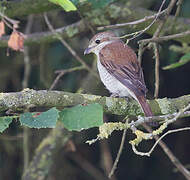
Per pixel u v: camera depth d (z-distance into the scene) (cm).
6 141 1175
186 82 1193
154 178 1225
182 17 1057
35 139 1148
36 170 1023
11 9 893
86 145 1223
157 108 691
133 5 1045
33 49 1176
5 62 1179
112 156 1223
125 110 683
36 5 893
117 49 855
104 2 779
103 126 573
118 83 814
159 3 1099
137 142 576
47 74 1146
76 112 557
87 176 1234
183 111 582
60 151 1056
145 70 1170
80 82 1142
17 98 643
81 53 1163
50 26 992
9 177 1200
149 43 829
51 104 653
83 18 938
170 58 1123
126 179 1234
